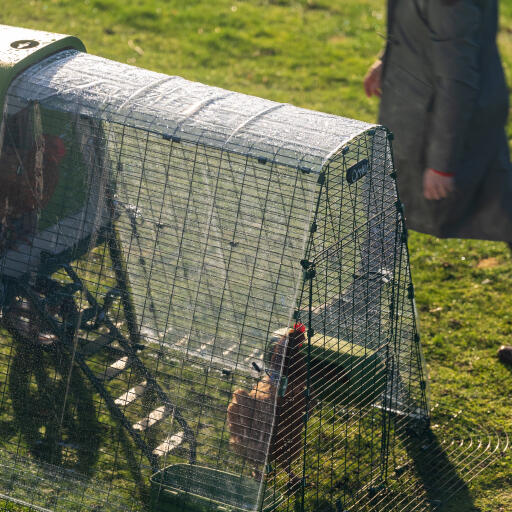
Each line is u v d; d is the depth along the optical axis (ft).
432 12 19.99
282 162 17.03
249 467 17.87
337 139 17.66
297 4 61.26
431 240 34.22
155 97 18.90
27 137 18.90
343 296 19.99
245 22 56.34
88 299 19.39
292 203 16.99
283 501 18.85
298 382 18.78
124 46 49.88
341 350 20.13
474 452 22.02
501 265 32.58
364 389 20.52
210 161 17.90
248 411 17.87
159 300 19.15
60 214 19.11
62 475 19.20
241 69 49.21
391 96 22.07
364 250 19.54
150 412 19.06
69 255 19.34
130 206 18.88
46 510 18.90
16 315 19.57
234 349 18.34
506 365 26.03
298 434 19.15
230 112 18.65
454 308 29.40
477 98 20.81
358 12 61.11
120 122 18.20
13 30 21.18
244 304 18.17
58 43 20.38
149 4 56.90
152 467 18.78
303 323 19.20
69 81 19.04
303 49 53.31
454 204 22.54
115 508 18.69
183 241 18.62
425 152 22.03
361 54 53.52
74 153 18.72
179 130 17.94
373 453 21.50
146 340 19.29
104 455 19.20
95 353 19.47
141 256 19.10
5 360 19.81
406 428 22.56
